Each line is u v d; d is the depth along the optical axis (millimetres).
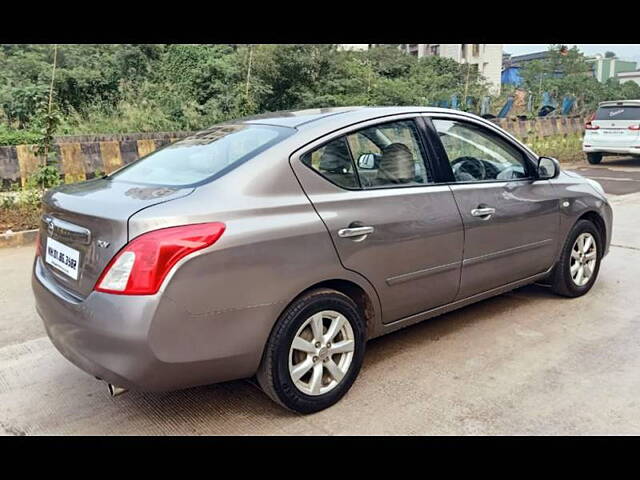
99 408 3184
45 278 3057
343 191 3162
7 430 2975
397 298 3418
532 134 18094
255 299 2746
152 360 2516
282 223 2842
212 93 16922
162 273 2496
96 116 14750
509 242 4074
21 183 8867
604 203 4938
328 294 3037
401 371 3531
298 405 2990
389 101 19594
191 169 3086
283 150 3014
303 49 18312
